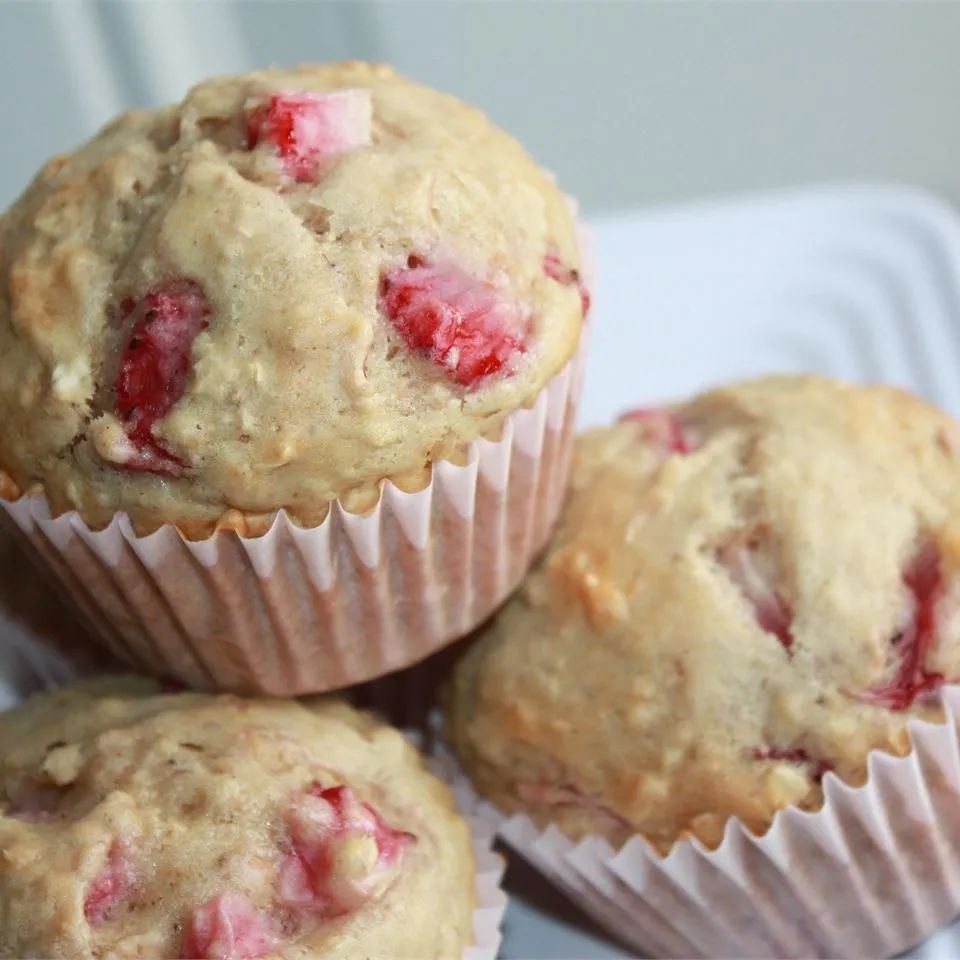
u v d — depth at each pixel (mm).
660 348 384
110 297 281
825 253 391
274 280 275
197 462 276
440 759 318
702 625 292
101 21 407
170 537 281
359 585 292
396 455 280
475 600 305
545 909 322
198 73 423
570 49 446
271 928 270
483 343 280
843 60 448
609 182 473
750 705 291
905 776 285
